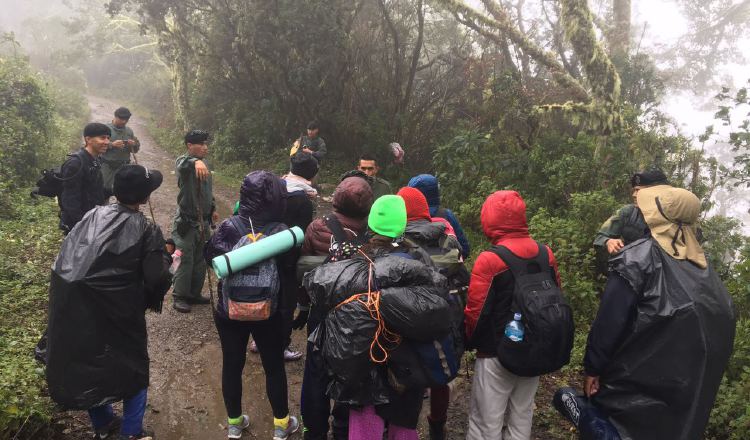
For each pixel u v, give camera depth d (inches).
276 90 593.6
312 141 371.2
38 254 254.4
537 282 110.0
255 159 607.8
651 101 531.5
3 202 313.3
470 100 518.6
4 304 195.5
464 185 355.3
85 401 114.2
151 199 407.5
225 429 148.0
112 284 112.7
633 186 156.2
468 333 116.9
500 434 118.8
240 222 125.2
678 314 92.5
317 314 105.7
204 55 627.2
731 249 232.1
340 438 118.0
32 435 124.6
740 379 154.1
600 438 101.5
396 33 524.7
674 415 94.3
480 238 316.5
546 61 456.1
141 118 1127.6
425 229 123.1
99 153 183.9
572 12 353.4
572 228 244.8
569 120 459.2
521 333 107.3
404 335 95.2
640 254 98.0
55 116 696.4
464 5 463.8
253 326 127.8
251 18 523.2
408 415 102.7
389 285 96.8
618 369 99.2
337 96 563.8
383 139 516.4
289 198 144.5
